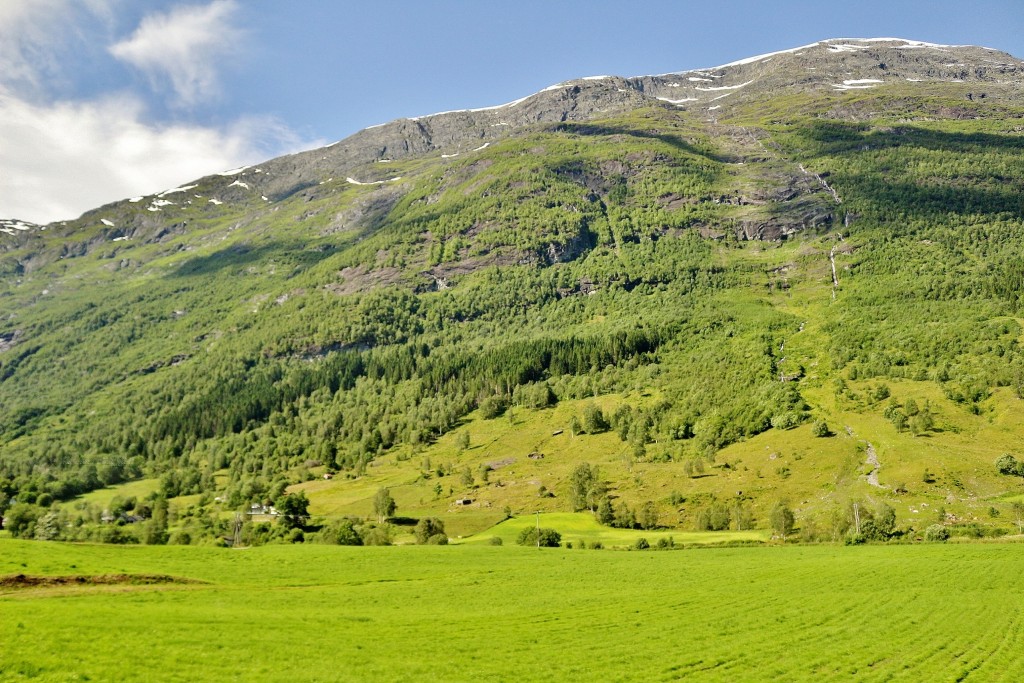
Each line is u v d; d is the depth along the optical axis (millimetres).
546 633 65188
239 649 53469
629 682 53062
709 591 82750
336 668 51656
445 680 51375
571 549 119312
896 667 57000
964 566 92062
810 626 68125
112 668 46688
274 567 91000
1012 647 61438
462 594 81125
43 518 152625
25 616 54594
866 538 123250
